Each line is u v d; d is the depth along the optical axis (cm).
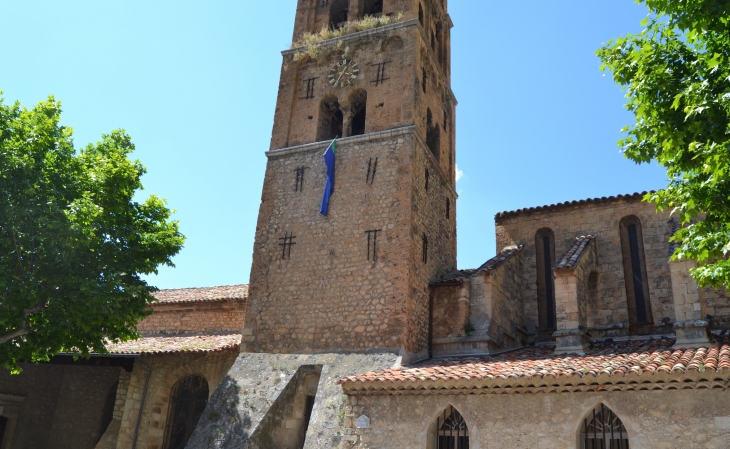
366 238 2411
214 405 2192
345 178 2567
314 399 2202
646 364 1667
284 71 2977
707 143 1240
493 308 2367
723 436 1521
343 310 2325
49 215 1842
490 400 1797
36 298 1853
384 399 1916
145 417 2609
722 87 1279
